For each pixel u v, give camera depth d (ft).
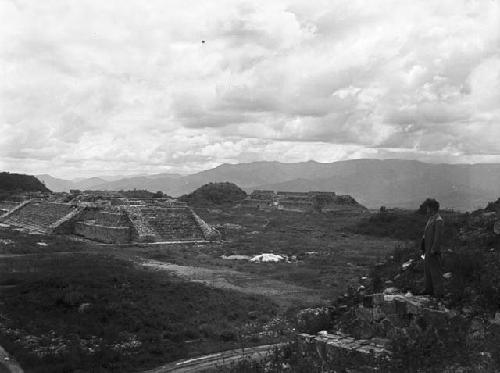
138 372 67.62
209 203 476.95
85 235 249.96
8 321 88.12
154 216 246.88
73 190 366.43
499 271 51.24
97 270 127.13
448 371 40.63
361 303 58.65
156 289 111.14
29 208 328.90
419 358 43.47
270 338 81.76
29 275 121.39
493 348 41.47
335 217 386.11
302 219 372.58
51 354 72.95
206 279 137.90
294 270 157.69
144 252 194.80
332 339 52.16
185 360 71.97
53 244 205.46
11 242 200.23
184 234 244.83
